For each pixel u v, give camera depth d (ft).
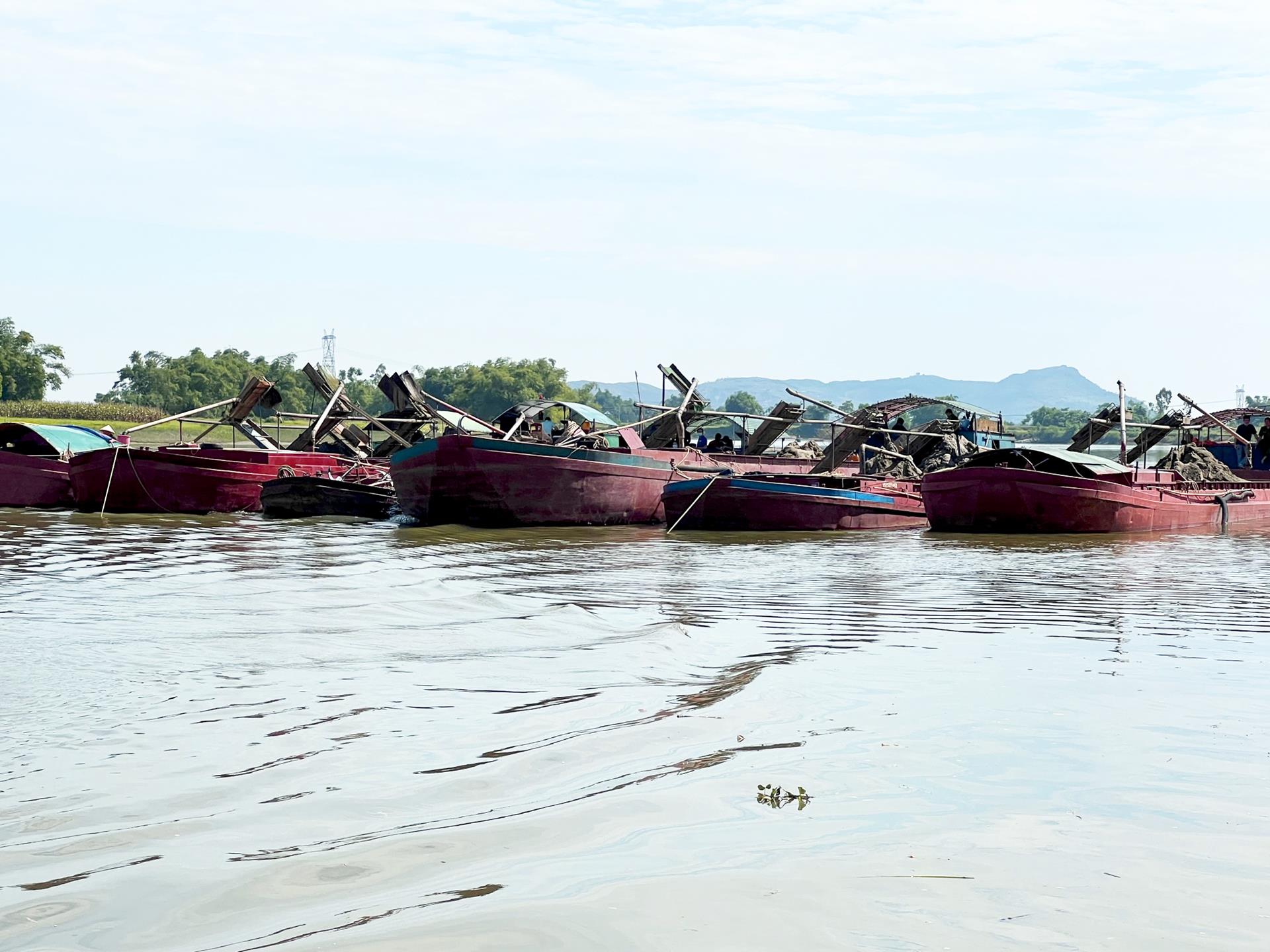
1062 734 38.04
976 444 194.80
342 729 37.45
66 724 37.78
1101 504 137.59
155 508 151.23
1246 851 27.30
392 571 89.30
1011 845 27.48
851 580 87.10
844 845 27.25
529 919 22.75
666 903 23.65
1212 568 98.27
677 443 182.19
